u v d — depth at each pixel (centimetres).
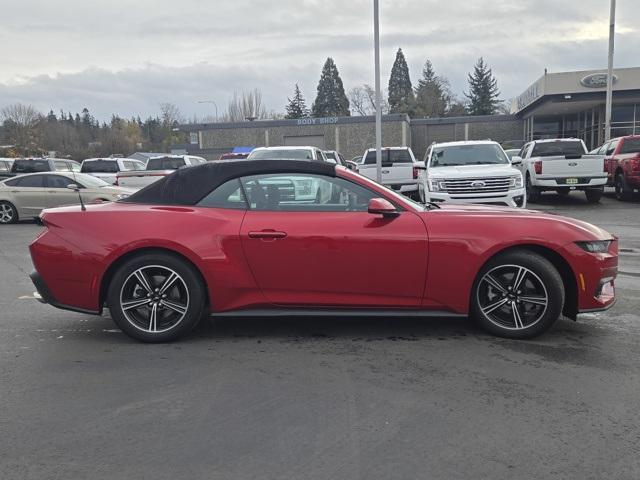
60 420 349
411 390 388
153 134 10512
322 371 423
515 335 488
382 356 454
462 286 476
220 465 297
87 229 481
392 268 472
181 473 290
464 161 1302
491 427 335
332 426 338
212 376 417
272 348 476
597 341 485
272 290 478
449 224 475
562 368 423
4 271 839
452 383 398
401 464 297
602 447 312
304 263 472
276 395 383
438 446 314
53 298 491
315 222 475
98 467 297
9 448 316
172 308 485
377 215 476
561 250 472
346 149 4888
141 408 365
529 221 480
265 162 496
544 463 296
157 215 480
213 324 546
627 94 3297
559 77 3384
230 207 488
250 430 335
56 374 424
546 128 4259
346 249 469
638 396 375
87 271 478
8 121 6788
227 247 473
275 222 475
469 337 496
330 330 523
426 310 485
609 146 1900
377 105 2050
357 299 479
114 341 500
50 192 1499
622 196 1744
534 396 376
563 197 1850
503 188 1148
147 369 432
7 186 1517
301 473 289
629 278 727
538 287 479
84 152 7488
